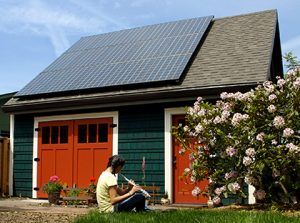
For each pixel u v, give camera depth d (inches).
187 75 491.8
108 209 303.9
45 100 551.5
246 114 335.9
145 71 513.0
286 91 335.3
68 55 657.6
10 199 546.0
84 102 517.7
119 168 315.0
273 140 321.4
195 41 549.0
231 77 462.0
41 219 333.4
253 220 246.5
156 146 489.1
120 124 514.9
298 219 251.9
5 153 593.6
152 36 614.2
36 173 568.4
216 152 349.4
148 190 486.3
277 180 333.4
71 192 490.3
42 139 569.9
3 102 845.2
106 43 654.5
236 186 328.2
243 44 526.9
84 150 536.7
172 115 484.4
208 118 353.4
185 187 473.4
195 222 256.8
